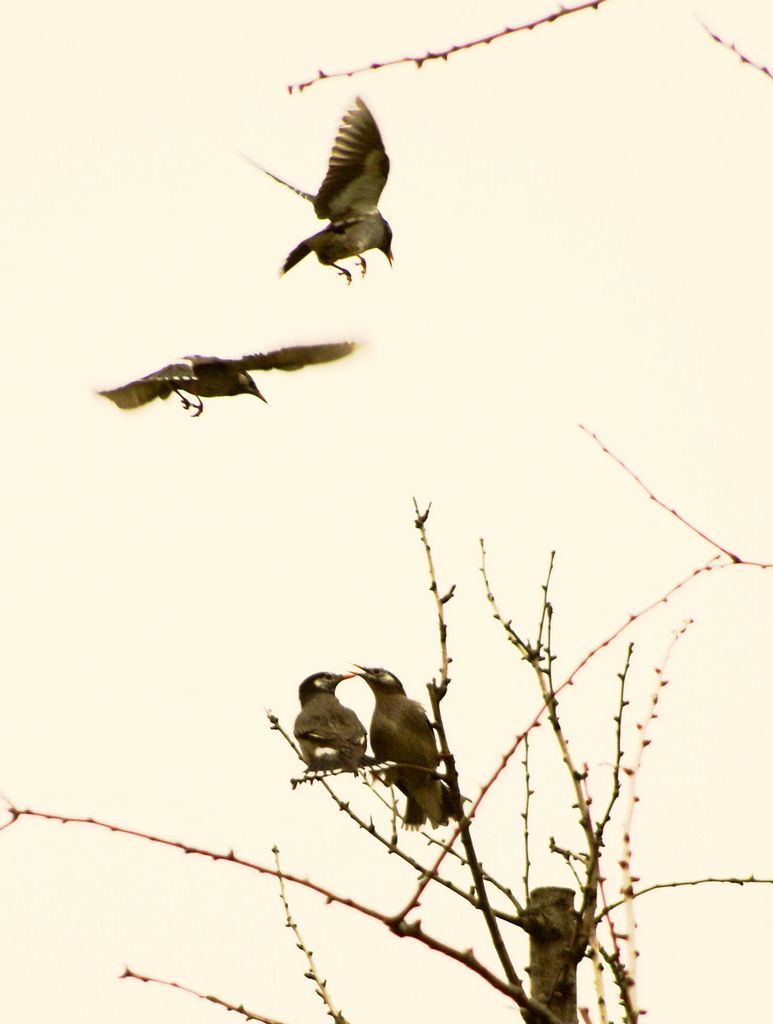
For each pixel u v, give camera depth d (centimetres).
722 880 881
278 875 788
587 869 866
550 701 887
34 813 769
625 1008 751
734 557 878
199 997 869
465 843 909
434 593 970
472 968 788
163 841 787
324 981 936
